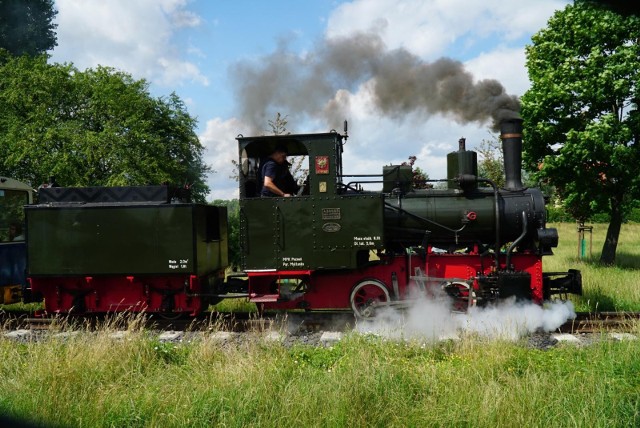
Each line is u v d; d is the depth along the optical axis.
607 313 7.57
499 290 7.16
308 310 8.27
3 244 8.67
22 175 23.72
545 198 7.72
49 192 7.93
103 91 25.36
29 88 24.30
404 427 3.78
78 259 7.69
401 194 7.90
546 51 14.24
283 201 7.34
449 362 5.33
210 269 8.24
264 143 7.68
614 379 4.46
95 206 7.71
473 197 7.78
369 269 7.69
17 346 5.87
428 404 4.06
